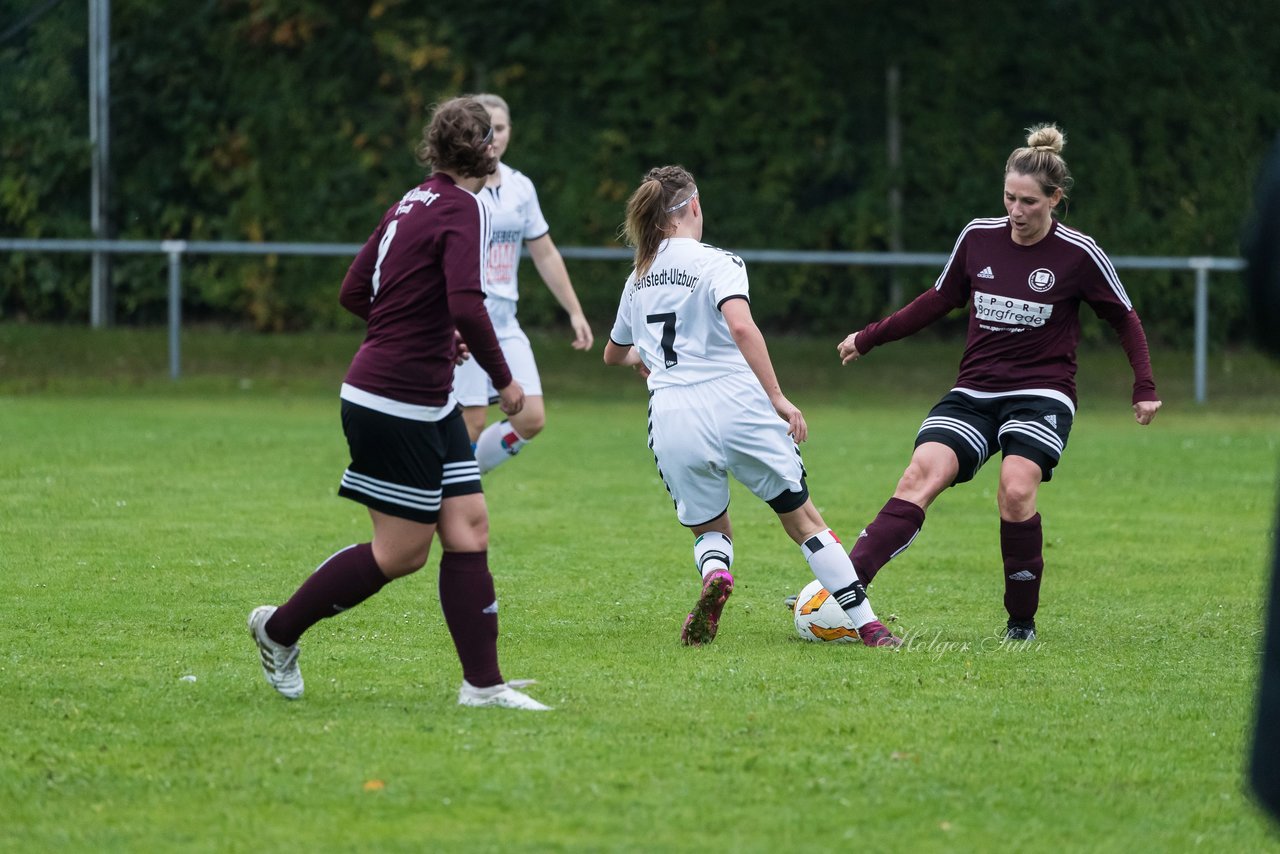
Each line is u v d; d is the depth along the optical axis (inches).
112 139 2682.1
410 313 644.1
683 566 1059.9
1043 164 850.8
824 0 2659.9
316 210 2677.2
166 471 1469.0
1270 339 315.9
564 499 1360.7
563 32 2677.2
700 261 829.2
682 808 530.9
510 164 2674.7
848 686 713.0
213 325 2701.8
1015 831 514.6
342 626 848.3
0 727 625.0
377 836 502.6
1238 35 2714.1
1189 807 541.6
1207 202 2694.4
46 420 1865.2
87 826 510.0
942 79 2677.2
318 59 2672.2
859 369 2453.2
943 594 989.2
